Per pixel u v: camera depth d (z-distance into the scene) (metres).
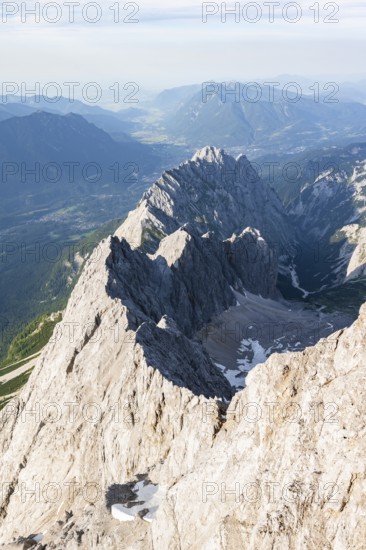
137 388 84.56
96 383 101.81
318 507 40.41
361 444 40.84
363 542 37.19
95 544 56.12
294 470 43.50
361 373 45.06
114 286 132.88
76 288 148.88
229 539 43.81
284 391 51.16
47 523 86.44
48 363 120.50
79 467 90.00
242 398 57.78
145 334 97.38
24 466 104.44
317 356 51.84
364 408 42.81
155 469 66.25
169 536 50.84
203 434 61.22
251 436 50.81
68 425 100.06
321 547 38.78
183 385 82.69
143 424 79.44
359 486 39.16
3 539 95.00
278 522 40.97
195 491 51.72
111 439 83.81
